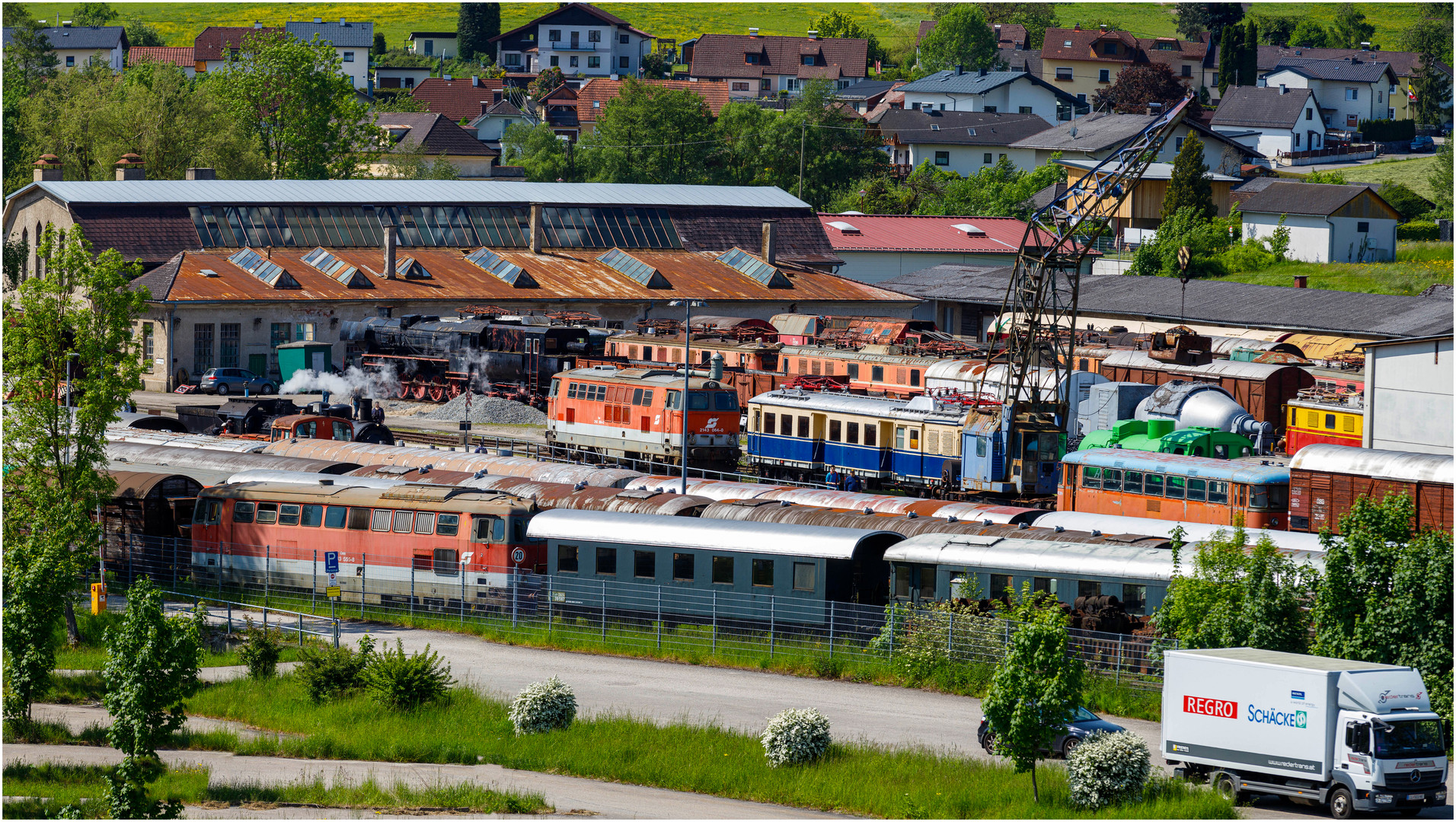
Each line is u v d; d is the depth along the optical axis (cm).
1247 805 12950
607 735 14575
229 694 16638
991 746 14138
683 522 19925
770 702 16325
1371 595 14938
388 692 15875
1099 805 12462
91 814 12088
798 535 19025
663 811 12444
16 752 14700
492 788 13000
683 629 19162
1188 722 13300
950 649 17212
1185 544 18025
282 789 12912
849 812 12625
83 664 18338
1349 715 12350
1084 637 16538
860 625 18262
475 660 18375
